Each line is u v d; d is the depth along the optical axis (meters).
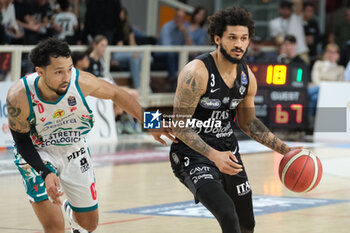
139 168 17.92
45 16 22.58
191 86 7.97
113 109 23.53
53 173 7.76
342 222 11.31
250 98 8.65
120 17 24.77
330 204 13.04
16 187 14.90
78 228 9.53
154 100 25.77
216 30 7.97
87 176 8.90
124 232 10.59
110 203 13.13
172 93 26.62
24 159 7.95
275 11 31.89
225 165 7.73
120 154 20.48
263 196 13.96
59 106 8.09
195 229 10.77
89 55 22.11
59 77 7.64
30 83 7.93
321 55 28.28
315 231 10.62
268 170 17.73
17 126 8.00
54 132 8.42
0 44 21.56
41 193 8.32
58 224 8.30
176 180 16.09
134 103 8.62
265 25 31.92
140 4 29.44
